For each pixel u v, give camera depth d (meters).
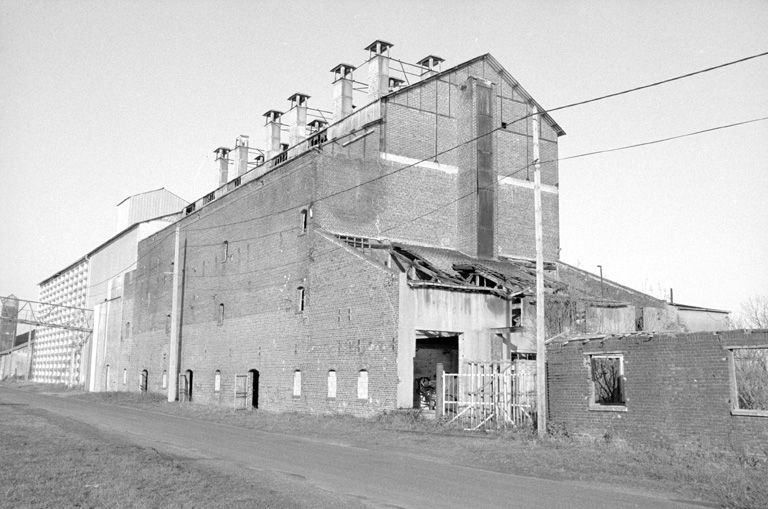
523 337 29.58
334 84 39.41
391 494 11.85
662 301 36.53
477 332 28.78
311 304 32.59
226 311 41.38
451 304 28.31
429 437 21.50
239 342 39.22
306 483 12.71
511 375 23.66
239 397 38.25
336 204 33.28
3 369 111.88
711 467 14.76
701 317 35.62
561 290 32.88
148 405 40.00
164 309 51.06
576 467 15.30
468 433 22.44
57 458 14.46
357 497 11.45
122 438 19.62
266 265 37.25
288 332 34.31
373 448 19.31
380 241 34.09
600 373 22.75
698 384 16.94
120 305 61.91
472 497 11.69
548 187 40.66
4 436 18.48
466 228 36.28
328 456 17.03
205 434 22.34
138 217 69.31
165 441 19.58
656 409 17.77
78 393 59.50
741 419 16.05
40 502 10.23
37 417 26.25
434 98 37.09
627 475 14.44
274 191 37.12
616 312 31.42
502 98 39.53
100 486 11.52
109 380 62.69
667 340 17.67
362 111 36.62
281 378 34.47
